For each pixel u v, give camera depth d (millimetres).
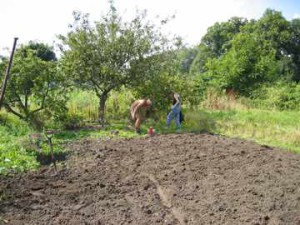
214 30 52625
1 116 15430
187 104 20531
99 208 7992
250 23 48031
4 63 15039
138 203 8281
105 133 14672
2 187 8812
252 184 9234
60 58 17188
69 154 11570
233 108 23234
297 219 7648
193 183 9320
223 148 12195
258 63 30266
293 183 9328
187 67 56938
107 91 17406
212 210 7922
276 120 19906
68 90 16938
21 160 10484
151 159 11148
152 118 17891
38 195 8516
